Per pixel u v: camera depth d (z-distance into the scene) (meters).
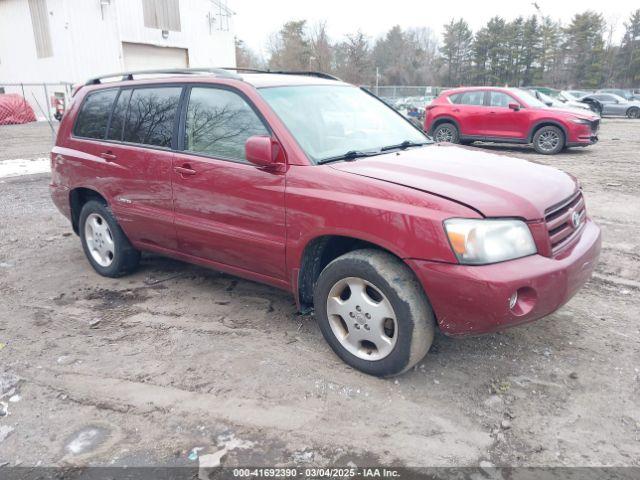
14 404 3.10
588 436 2.73
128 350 3.69
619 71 70.88
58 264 5.55
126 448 2.71
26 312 4.37
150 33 27.27
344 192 3.12
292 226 3.37
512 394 3.08
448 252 2.77
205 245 4.01
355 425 2.84
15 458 2.66
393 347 3.08
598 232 3.50
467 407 2.97
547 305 2.88
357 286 3.18
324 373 3.33
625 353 3.48
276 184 3.42
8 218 7.54
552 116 12.83
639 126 23.12
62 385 3.28
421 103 31.44
